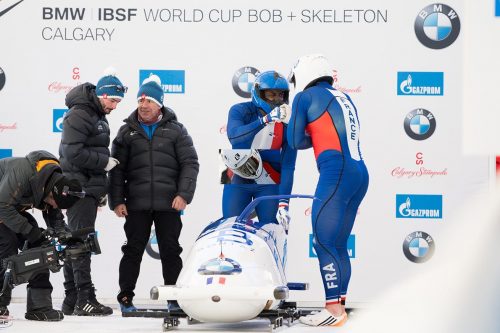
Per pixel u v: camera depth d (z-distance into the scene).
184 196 20.75
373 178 24.36
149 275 24.81
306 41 24.55
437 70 24.34
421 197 24.34
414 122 24.36
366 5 24.44
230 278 14.39
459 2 24.33
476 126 24.33
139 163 20.84
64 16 24.77
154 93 20.59
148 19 24.77
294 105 17.58
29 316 18.33
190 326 16.67
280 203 18.69
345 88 24.50
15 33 24.75
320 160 17.20
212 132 24.69
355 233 24.36
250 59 24.69
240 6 24.67
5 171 17.08
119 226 24.67
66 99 20.64
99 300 24.59
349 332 15.39
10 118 24.78
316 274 24.36
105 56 24.77
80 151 19.92
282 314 15.98
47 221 18.44
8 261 16.86
